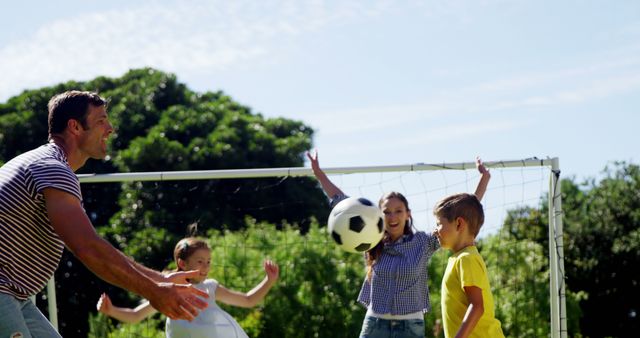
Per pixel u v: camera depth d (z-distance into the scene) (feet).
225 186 66.69
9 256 15.03
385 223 23.70
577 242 64.13
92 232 14.16
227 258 43.98
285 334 42.70
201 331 22.91
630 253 62.59
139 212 62.54
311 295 43.55
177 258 23.72
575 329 52.75
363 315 43.16
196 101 78.28
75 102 16.19
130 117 72.74
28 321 15.65
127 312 23.35
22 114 71.67
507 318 43.73
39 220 15.11
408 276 22.98
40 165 14.96
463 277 20.26
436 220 21.35
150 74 77.77
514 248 45.47
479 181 24.81
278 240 46.42
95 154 16.49
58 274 51.90
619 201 65.16
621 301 62.75
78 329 52.21
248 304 24.18
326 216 68.03
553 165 26.63
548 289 44.96
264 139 73.82
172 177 27.81
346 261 45.34
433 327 41.86
